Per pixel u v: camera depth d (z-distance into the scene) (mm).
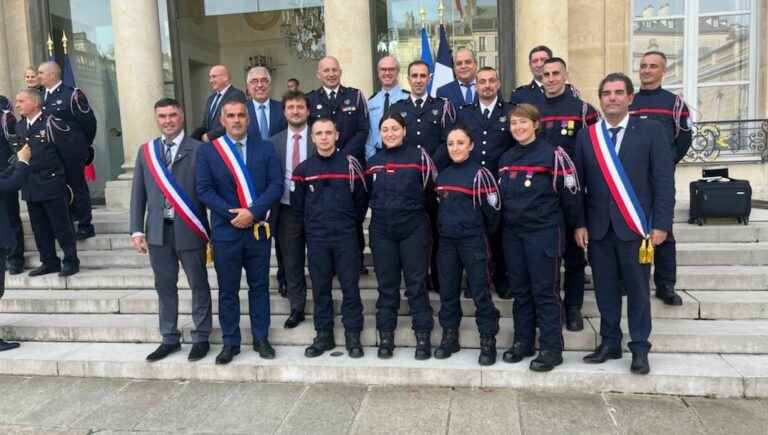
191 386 4152
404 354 4277
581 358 4074
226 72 5398
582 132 3898
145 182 4316
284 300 4922
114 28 7820
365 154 4789
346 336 4266
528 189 3744
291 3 11555
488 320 3994
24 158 4633
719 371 3746
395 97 5023
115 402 3941
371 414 3619
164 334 4445
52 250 5906
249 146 4184
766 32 7805
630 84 3686
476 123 4414
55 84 6125
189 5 10758
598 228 3799
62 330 4902
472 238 3920
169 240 4312
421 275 4102
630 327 3814
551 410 3574
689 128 4695
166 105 4215
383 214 4020
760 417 3428
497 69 8312
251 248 4180
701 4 8117
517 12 7590
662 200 3643
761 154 7781
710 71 8180
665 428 3328
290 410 3717
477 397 3787
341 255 4164
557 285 3871
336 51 7355
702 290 4832
